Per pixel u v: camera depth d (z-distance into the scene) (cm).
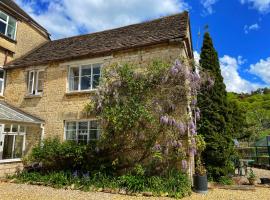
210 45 1287
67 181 967
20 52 1633
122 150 1035
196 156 1093
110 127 1019
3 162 1134
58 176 996
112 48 1222
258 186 1027
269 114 2995
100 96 1059
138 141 998
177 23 1294
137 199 770
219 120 1174
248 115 2794
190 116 995
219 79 1258
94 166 1033
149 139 972
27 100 1403
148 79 1008
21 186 963
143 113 942
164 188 839
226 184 1071
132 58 1188
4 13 1520
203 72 1058
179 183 855
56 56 1418
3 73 1503
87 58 1292
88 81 1284
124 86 1027
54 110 1315
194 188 912
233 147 1207
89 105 1104
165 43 1126
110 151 1045
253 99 4538
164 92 985
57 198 776
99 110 1061
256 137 2336
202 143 979
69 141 1155
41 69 1420
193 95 1013
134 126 988
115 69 1066
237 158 1398
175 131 953
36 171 1137
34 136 1329
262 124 2845
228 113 1246
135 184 859
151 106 973
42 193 844
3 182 1039
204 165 1123
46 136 1298
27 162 1180
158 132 961
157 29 1319
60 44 1681
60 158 1107
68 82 1330
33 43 1766
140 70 1066
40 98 1370
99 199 768
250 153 2045
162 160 979
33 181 1021
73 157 1077
